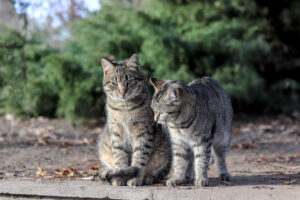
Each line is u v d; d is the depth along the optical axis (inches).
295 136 419.5
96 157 315.9
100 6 536.1
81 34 498.9
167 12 542.3
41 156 315.3
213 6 536.7
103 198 207.8
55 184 214.7
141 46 481.4
